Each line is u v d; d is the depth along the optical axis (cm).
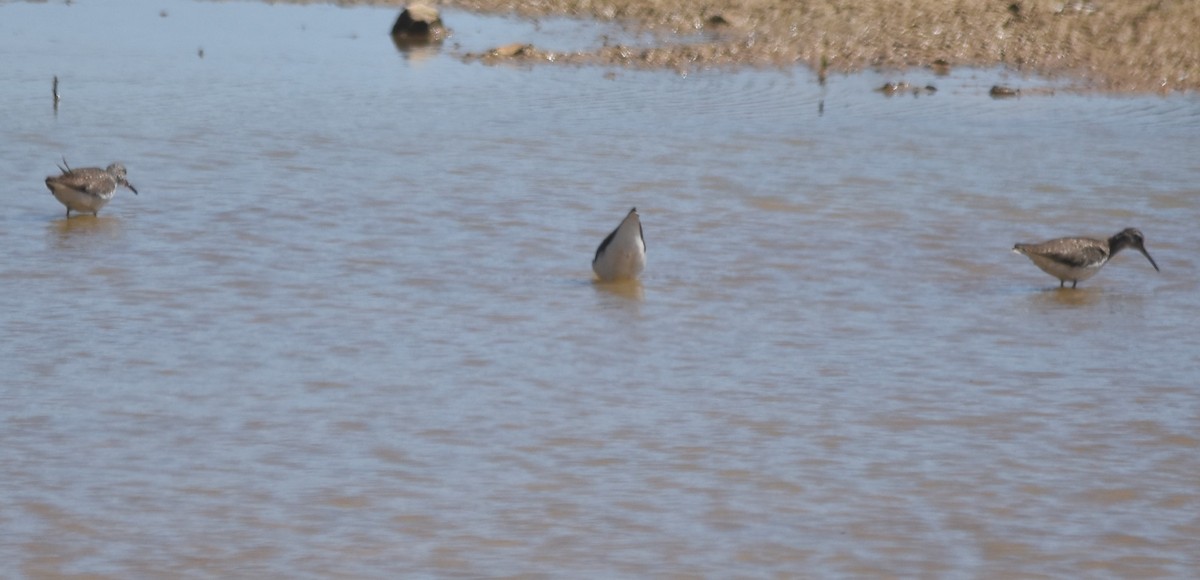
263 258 5788
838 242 6219
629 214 5484
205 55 10225
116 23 11400
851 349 4862
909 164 7538
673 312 5228
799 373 4612
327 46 10644
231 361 4625
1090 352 4869
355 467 3825
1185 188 7131
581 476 3794
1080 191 7069
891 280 5719
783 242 6206
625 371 4609
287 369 4562
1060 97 9138
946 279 5766
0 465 3791
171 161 7356
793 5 11281
